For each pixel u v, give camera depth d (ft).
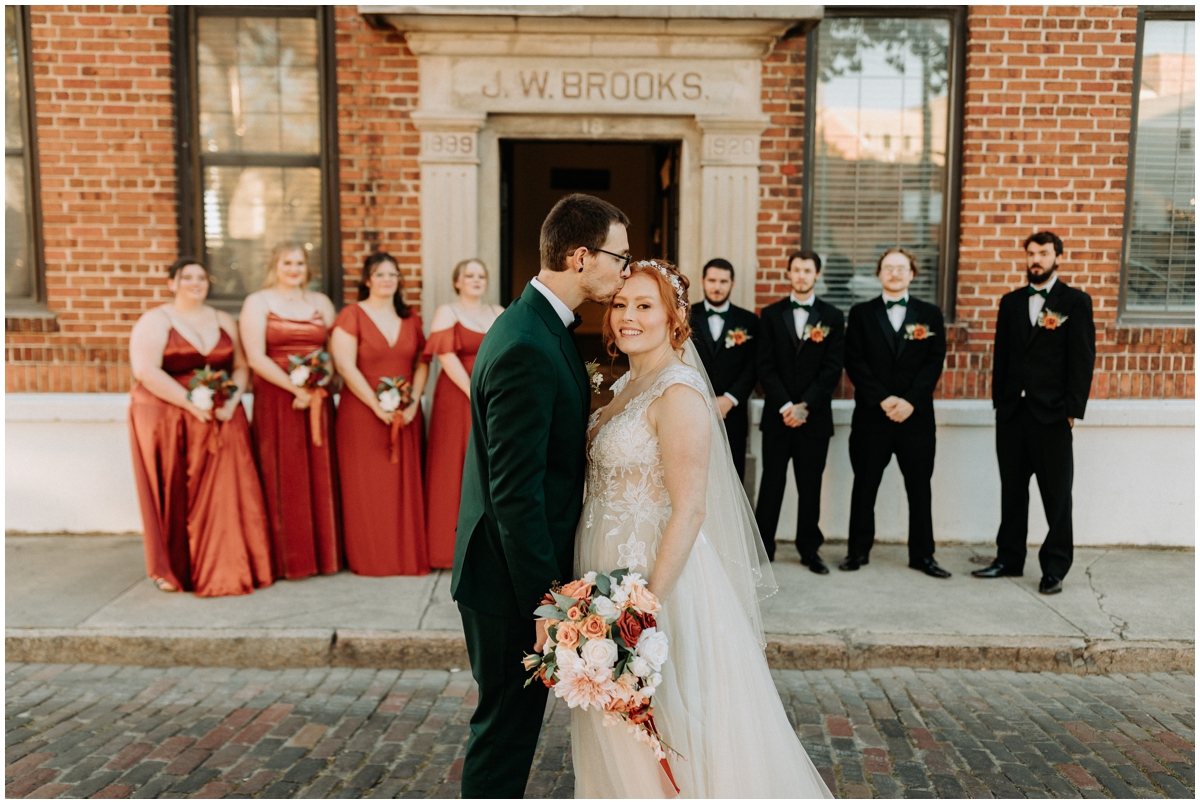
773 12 16.88
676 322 7.52
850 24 18.39
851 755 10.25
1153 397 18.31
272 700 11.73
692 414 7.04
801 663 12.90
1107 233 18.20
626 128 18.04
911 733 10.83
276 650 12.86
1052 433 15.11
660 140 18.35
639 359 7.66
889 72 18.52
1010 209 18.19
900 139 18.65
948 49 18.40
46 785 9.39
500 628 7.50
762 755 7.43
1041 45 17.81
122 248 17.93
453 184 17.83
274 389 15.38
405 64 17.74
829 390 16.01
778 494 16.39
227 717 11.19
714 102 17.74
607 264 7.34
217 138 18.38
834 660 12.89
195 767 9.87
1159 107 18.51
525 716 7.70
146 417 14.51
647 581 7.02
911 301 16.20
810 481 16.25
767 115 17.81
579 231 7.29
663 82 17.66
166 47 17.61
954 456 18.01
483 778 7.63
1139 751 10.36
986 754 10.28
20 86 17.88
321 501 15.74
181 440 14.62
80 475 17.76
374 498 15.70
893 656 12.94
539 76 17.58
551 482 7.38
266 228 18.54
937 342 16.05
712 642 7.38
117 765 9.88
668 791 7.11
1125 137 18.02
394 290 15.93
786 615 13.96
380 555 15.78
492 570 7.50
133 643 12.84
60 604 14.10
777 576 15.98
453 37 17.33
